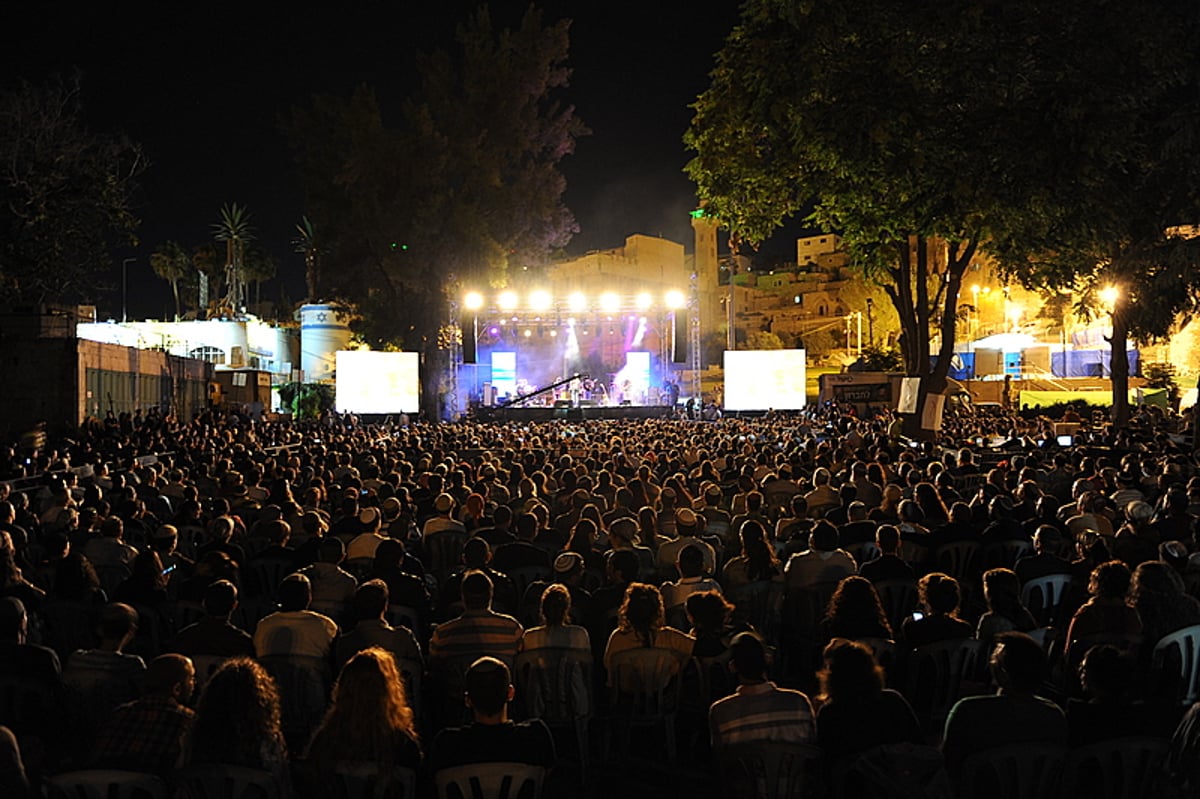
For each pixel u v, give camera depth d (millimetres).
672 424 32531
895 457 17766
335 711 3941
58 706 5129
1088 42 17469
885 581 7555
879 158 18219
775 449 19469
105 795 3779
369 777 3900
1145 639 5602
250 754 3787
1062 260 22719
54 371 30391
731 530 10211
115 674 5273
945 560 9008
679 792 5840
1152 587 5695
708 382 71938
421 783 5309
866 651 4289
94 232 32125
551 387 47219
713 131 23812
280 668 5766
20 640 5418
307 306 71312
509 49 50219
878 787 3861
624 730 6102
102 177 31375
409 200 46781
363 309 53250
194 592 7246
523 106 50562
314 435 30656
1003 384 48312
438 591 8938
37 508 13195
